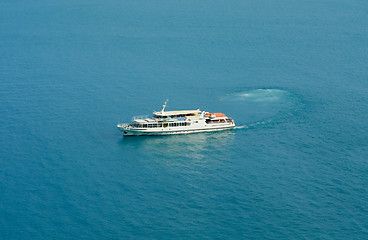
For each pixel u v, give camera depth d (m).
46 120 173.12
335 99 194.62
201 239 104.69
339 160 142.12
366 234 106.06
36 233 106.62
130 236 105.81
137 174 134.38
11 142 153.38
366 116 176.00
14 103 190.88
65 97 199.12
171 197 122.12
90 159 143.25
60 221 111.12
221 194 123.50
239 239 104.62
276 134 162.38
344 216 112.88
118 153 148.12
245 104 190.62
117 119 175.50
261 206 117.50
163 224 110.38
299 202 119.12
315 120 173.50
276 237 105.31
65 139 157.12
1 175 131.62
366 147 150.50
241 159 144.25
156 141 158.38
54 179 130.38
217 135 163.75
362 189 124.81
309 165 139.25
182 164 140.88
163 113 164.88
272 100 194.50
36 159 142.00
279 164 140.38
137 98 198.88
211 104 191.62
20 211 114.75
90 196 122.12
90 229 108.25
